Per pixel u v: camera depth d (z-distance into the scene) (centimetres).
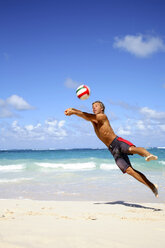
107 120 589
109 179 1144
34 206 600
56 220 444
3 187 941
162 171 1471
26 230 355
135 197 761
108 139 587
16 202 654
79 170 1574
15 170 1603
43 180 1123
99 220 462
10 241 295
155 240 332
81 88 564
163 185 980
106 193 820
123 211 562
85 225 410
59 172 1463
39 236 321
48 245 285
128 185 978
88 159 2288
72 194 806
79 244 294
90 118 575
